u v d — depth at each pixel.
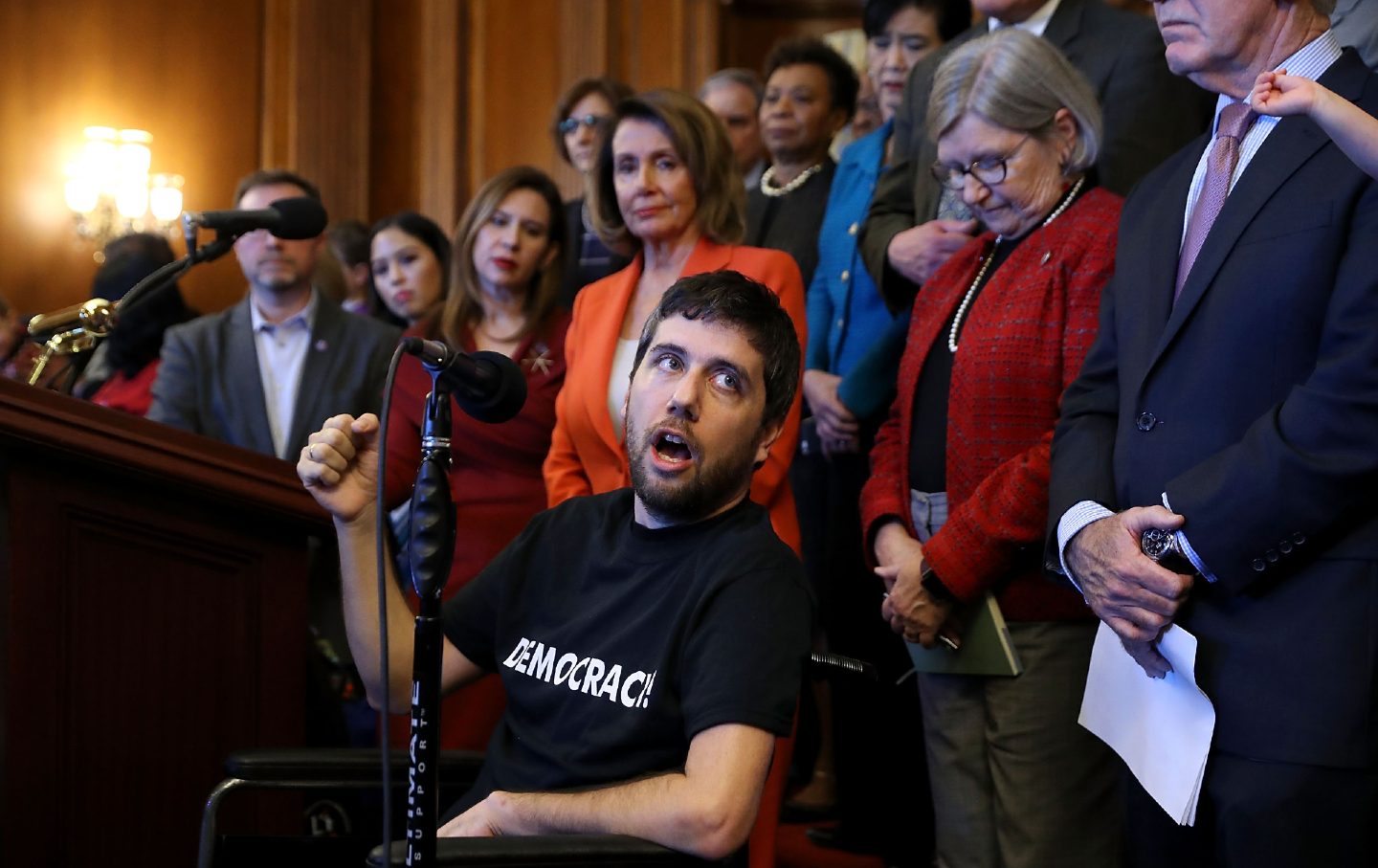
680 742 1.79
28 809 2.21
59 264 6.91
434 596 1.57
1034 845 2.34
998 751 2.39
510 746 1.93
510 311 3.20
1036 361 2.41
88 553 2.30
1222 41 1.97
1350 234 1.83
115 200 6.87
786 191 3.83
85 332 2.45
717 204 2.80
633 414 1.91
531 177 3.21
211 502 2.41
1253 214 1.92
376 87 7.38
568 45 7.19
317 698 3.12
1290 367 1.86
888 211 3.25
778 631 1.77
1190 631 1.88
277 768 1.92
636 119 2.80
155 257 4.26
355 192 7.27
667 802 1.66
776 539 1.87
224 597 2.46
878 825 3.16
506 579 2.02
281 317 3.86
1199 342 1.94
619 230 2.91
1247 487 1.78
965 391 2.47
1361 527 1.77
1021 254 2.50
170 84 7.11
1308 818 1.73
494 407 1.66
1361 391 1.74
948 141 2.54
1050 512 2.11
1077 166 2.49
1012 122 2.47
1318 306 1.85
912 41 3.78
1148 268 2.10
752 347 1.88
